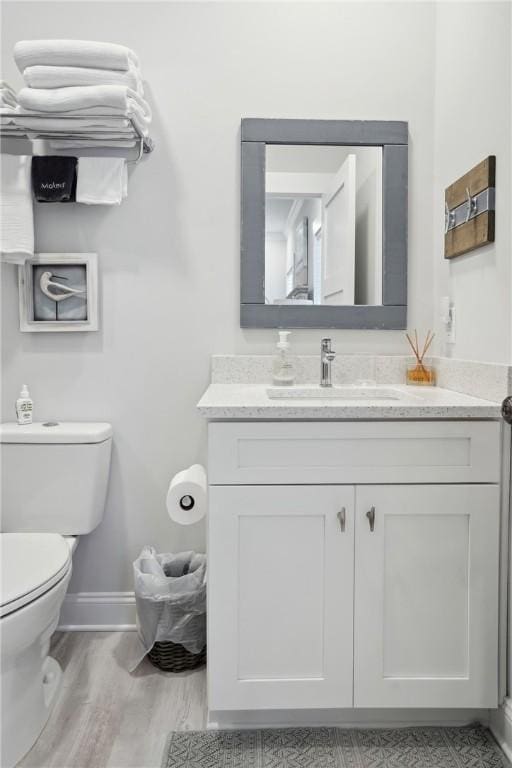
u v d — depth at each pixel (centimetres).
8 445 190
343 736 154
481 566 151
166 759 145
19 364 207
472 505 151
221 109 204
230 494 148
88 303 203
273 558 150
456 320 187
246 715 158
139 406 208
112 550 211
